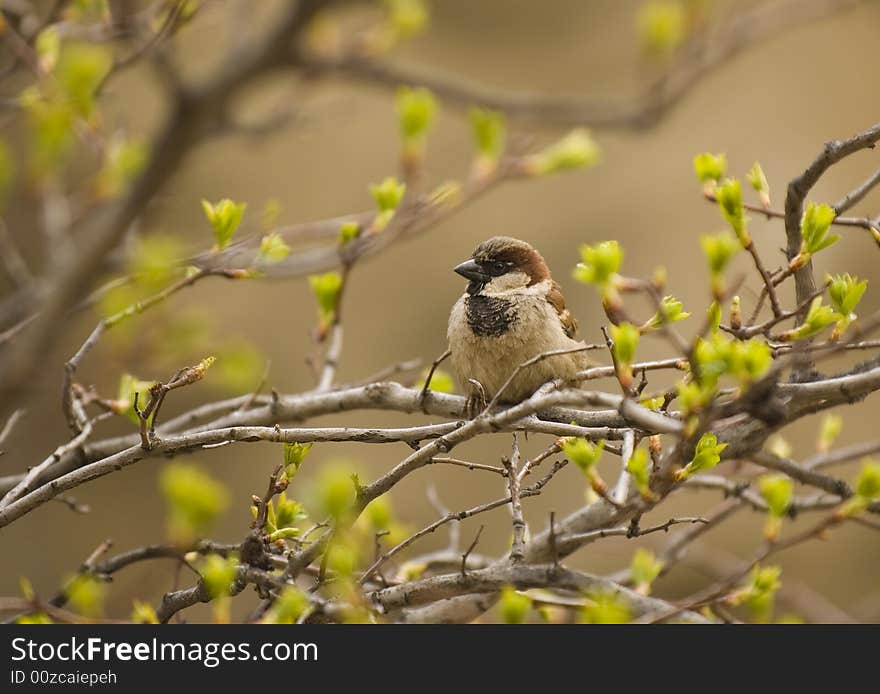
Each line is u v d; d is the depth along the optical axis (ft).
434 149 61.87
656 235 60.59
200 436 22.30
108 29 33.81
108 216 35.24
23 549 55.21
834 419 30.04
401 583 24.44
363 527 26.76
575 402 18.70
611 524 27.68
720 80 64.54
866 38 64.90
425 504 54.80
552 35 65.77
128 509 57.26
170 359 31.50
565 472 54.13
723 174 23.03
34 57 31.07
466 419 27.58
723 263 18.79
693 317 57.88
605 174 62.75
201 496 19.69
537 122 41.22
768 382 17.29
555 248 60.85
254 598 40.55
